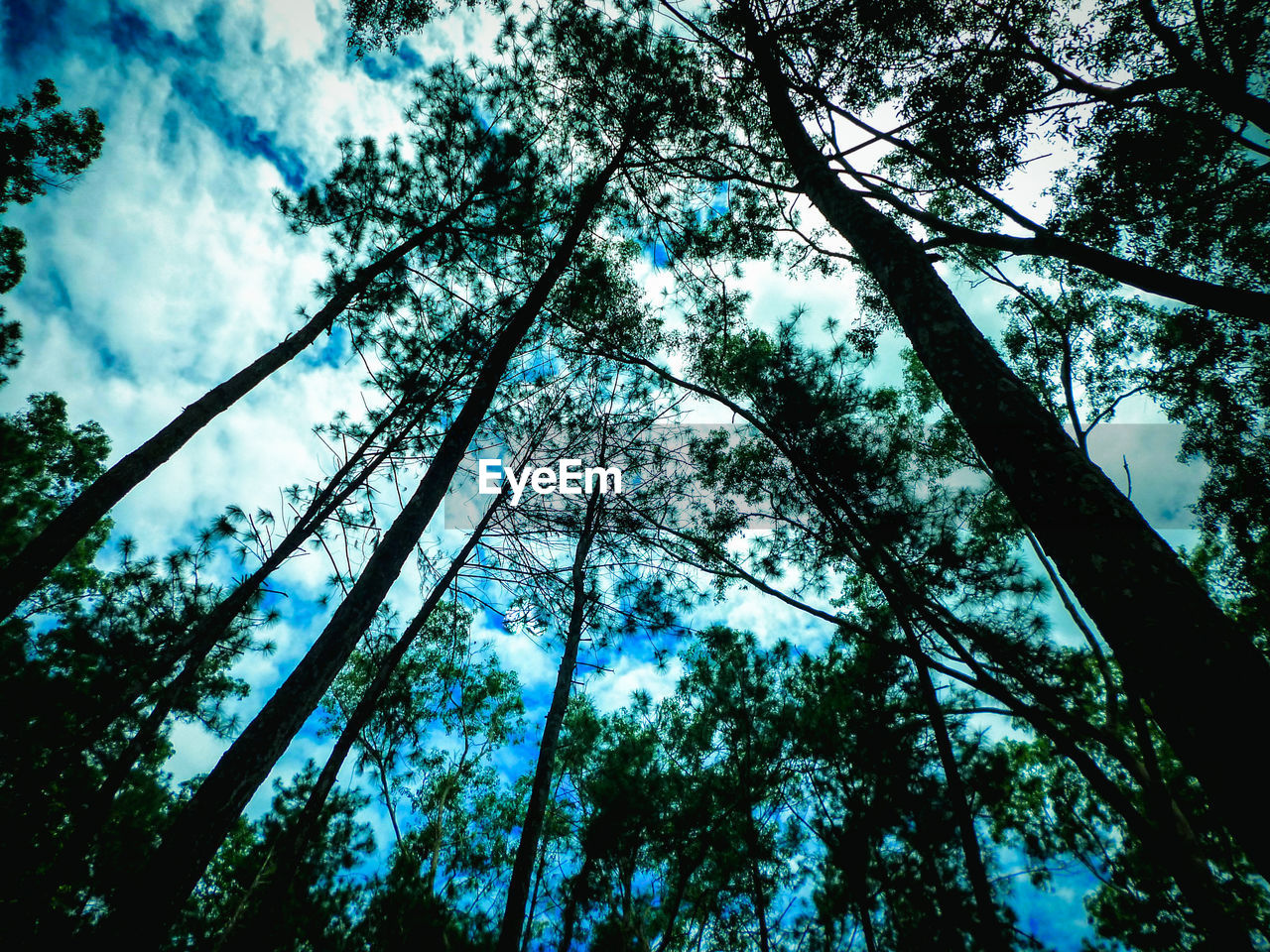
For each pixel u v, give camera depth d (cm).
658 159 880
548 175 862
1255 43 524
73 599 1072
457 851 1026
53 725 653
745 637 942
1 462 1016
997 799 681
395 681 841
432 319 898
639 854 726
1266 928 572
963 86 593
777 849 890
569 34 827
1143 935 673
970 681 451
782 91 693
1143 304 766
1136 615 219
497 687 1089
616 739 989
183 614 782
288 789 880
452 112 792
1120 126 600
